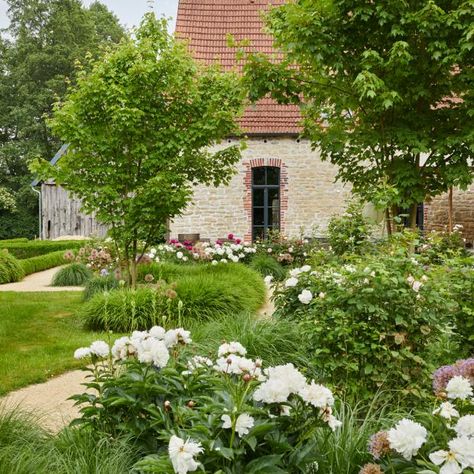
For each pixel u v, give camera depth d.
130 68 9.29
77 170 9.90
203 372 3.57
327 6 8.66
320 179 17.50
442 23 8.25
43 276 16.97
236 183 17.47
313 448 2.87
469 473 2.28
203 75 10.29
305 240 16.22
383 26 8.66
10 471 2.91
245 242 16.73
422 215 17.33
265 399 2.64
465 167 9.06
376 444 2.57
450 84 8.93
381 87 8.15
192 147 9.96
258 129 17.38
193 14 19.95
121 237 9.84
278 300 6.47
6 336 8.30
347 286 4.84
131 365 3.50
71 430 3.58
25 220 38.19
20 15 41.28
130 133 9.65
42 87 39.31
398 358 4.52
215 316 8.23
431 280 4.93
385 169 9.27
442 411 2.76
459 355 5.16
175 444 2.32
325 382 4.75
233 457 2.54
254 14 20.09
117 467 3.06
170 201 9.27
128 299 8.41
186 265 12.84
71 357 6.89
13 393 5.62
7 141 41.31
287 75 9.30
